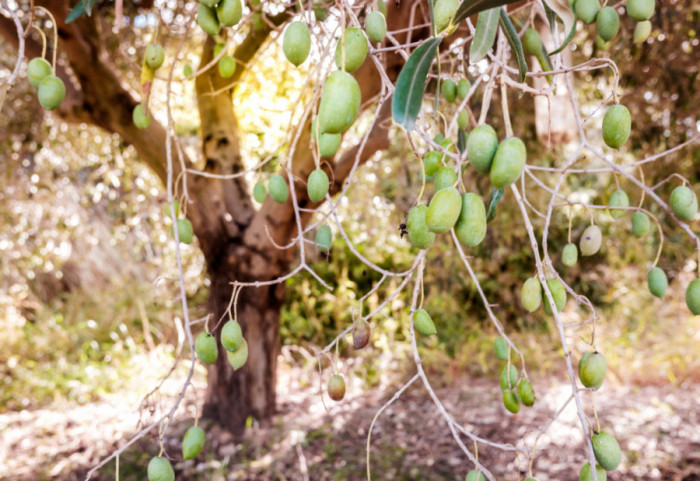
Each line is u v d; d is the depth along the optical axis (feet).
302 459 10.04
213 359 2.78
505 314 16.89
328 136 2.78
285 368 15.80
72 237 18.21
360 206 15.94
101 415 12.62
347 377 14.57
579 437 11.18
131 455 10.61
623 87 9.53
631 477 9.75
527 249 15.99
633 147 10.44
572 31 2.30
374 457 10.58
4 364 15.60
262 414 11.10
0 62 11.58
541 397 13.11
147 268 20.66
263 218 9.71
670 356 13.97
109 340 17.63
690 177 10.27
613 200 3.35
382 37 2.55
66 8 7.69
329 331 17.19
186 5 8.30
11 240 15.72
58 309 19.08
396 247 18.24
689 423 11.55
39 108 11.95
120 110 8.93
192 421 11.51
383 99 2.72
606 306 16.56
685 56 9.11
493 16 2.23
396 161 13.12
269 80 7.97
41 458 10.68
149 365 15.24
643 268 15.92
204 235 9.97
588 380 2.37
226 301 10.48
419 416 12.31
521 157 1.74
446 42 4.94
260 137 7.32
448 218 1.83
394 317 16.56
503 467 10.34
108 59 8.95
